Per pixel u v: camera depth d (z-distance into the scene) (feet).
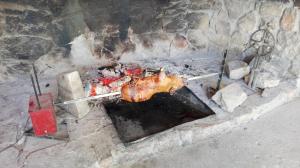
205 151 6.84
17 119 7.14
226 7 9.77
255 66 8.48
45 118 6.27
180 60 10.21
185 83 8.34
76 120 7.07
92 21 8.70
